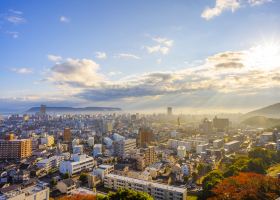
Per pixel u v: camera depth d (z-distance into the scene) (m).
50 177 169.50
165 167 190.38
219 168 186.62
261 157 177.88
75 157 189.12
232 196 101.94
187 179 158.50
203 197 117.38
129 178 142.00
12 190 122.94
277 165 172.62
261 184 108.56
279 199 94.12
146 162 199.00
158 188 126.19
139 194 78.06
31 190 116.38
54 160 197.12
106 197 79.62
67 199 113.00
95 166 186.75
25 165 187.25
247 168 142.62
